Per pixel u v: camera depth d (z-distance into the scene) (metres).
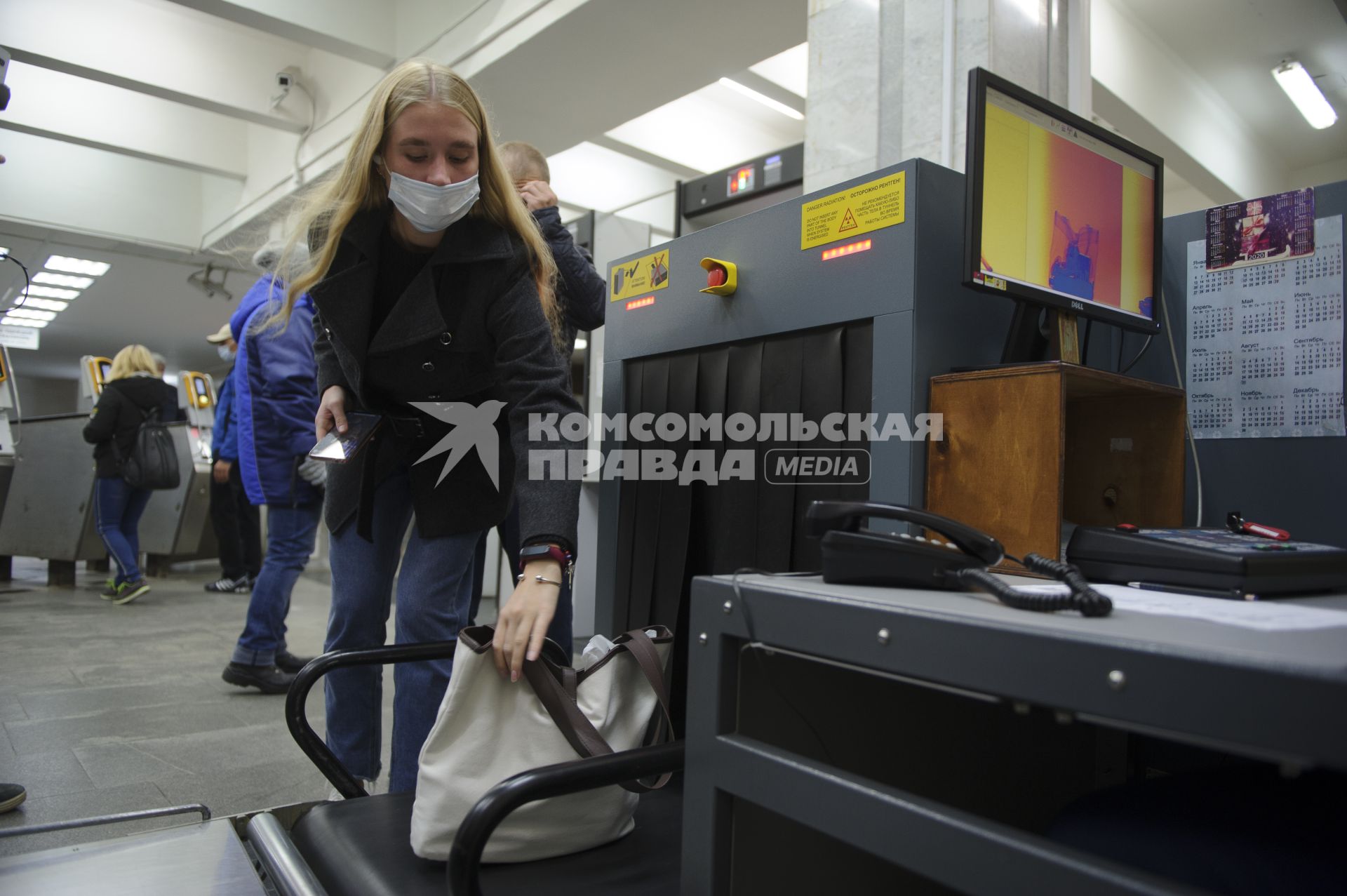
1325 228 1.10
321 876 0.83
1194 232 1.24
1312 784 0.71
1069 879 0.42
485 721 0.83
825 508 0.69
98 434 4.58
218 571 6.84
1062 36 2.22
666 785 1.09
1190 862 0.60
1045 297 1.04
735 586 0.64
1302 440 1.11
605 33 4.04
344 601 1.29
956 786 0.89
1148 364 1.27
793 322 1.13
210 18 5.68
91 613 4.34
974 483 0.93
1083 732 1.10
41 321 11.67
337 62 5.70
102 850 0.89
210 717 2.42
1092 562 0.79
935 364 1.00
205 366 15.02
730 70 4.41
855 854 0.76
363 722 1.34
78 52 5.18
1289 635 0.45
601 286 1.79
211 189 8.16
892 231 1.02
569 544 0.94
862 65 2.22
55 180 7.68
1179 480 1.05
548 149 5.55
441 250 1.11
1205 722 0.39
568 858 0.84
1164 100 5.17
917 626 0.51
